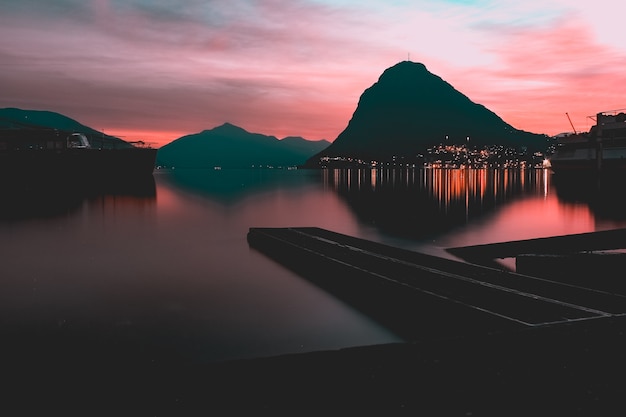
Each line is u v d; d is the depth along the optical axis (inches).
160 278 923.4
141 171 6604.3
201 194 4330.7
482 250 1092.5
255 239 1461.6
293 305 705.6
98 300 754.2
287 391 194.4
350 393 191.8
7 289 836.0
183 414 177.0
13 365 478.9
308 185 6441.9
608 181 5497.1
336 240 1267.2
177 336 571.2
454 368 215.8
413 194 4143.7
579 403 179.9
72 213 2495.1
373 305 695.7
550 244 1002.1
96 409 182.4
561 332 266.4
